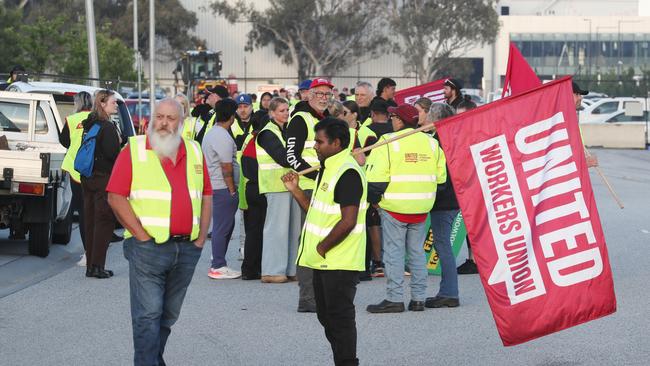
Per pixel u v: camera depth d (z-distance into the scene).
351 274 8.55
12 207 15.55
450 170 8.75
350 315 8.54
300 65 107.69
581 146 8.70
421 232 11.88
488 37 104.56
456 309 12.04
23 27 47.19
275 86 64.44
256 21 105.25
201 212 8.20
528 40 121.81
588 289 8.64
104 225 14.10
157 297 8.03
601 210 23.06
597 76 90.31
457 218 14.56
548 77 120.62
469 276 14.62
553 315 8.64
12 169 14.98
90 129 13.95
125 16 101.12
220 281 14.12
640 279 13.88
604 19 121.38
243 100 17.08
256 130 14.48
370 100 16.86
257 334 10.65
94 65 30.55
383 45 106.88
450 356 9.68
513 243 8.66
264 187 13.73
